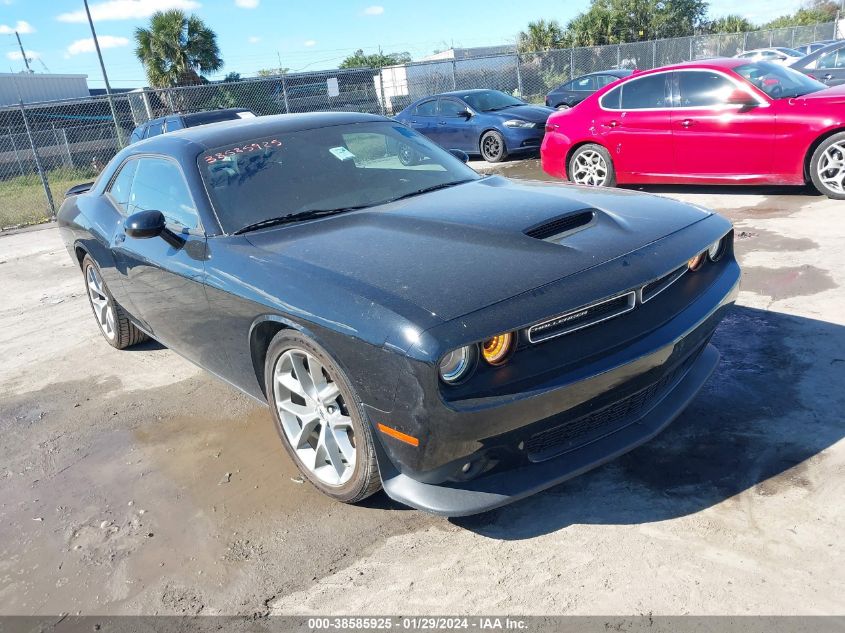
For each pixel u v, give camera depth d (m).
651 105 7.55
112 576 2.57
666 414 2.71
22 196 16.97
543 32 36.59
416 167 3.75
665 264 2.53
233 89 19.14
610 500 2.62
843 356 3.51
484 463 2.32
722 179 7.24
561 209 2.87
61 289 7.08
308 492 2.95
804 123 6.57
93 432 3.79
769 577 2.15
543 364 2.27
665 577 2.21
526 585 2.26
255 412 3.80
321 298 2.44
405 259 2.53
